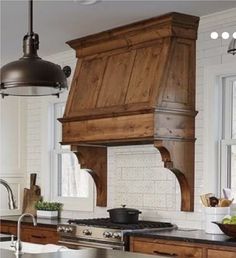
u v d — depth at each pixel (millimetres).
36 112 6898
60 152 6613
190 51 4938
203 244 4039
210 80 4855
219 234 4383
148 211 5312
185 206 4906
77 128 5434
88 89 5477
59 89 3234
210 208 4449
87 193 6230
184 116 4863
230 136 4844
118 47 5270
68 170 6531
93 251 3266
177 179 4949
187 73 4906
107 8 4684
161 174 5215
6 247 4094
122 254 3125
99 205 5785
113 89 5176
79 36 5625
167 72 4766
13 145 6945
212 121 4832
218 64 4797
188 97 4902
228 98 4867
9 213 6844
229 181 4828
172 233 4477
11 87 3100
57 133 6711
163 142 4703
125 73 5117
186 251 4156
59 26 5250
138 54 5070
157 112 4668
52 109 6750
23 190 6977
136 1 4484
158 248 4363
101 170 5754
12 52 6387
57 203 6363
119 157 5648
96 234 4883
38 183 6801
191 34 4934
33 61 3111
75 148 5535
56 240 5430
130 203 5500
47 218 6234
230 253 3859
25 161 7027
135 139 4812
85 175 6289
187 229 4805
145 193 5359
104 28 5301
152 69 4852
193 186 4906
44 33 5508
